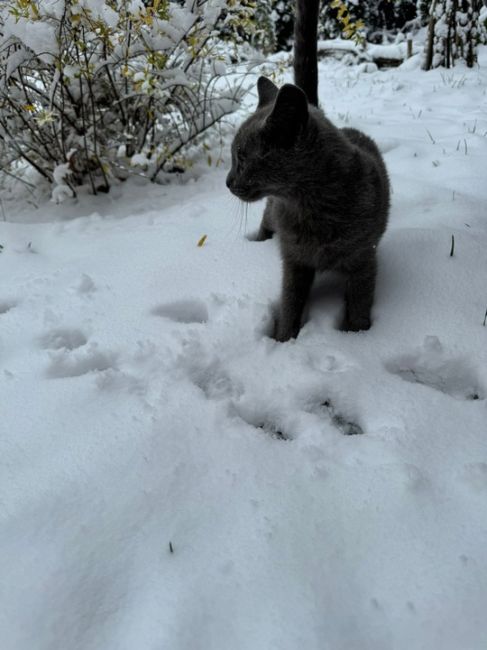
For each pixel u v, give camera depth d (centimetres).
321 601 37
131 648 35
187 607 37
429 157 114
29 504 44
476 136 125
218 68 114
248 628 36
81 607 37
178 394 56
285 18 348
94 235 95
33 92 106
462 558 39
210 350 63
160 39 99
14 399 57
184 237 89
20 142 105
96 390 57
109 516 43
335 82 243
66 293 76
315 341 64
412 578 38
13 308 73
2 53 99
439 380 60
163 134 119
